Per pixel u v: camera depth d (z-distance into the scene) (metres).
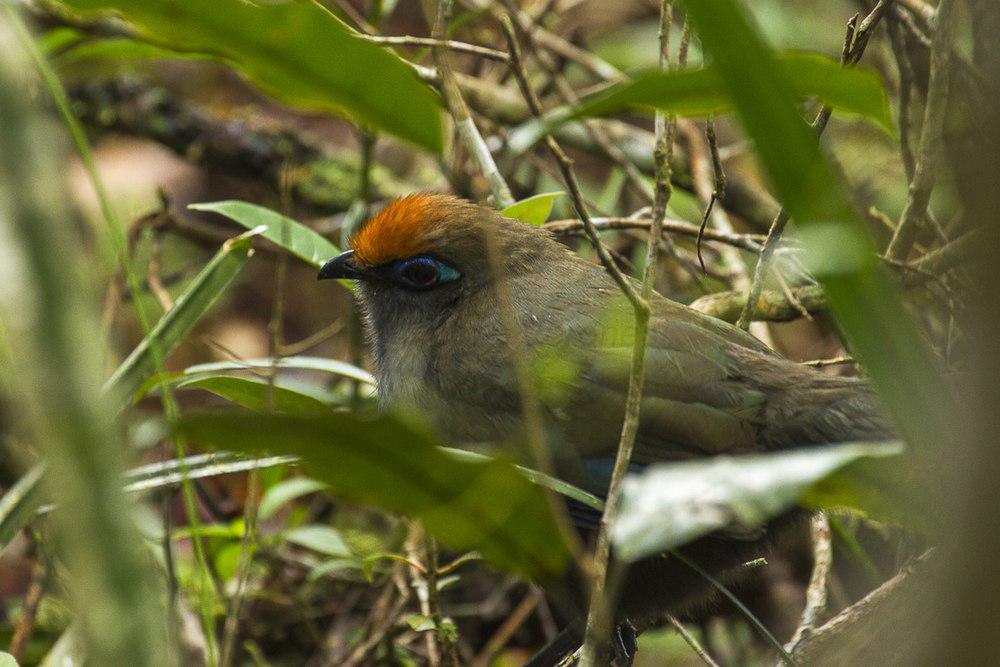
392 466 4.38
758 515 3.75
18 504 6.72
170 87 17.03
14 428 9.95
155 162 16.09
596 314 8.09
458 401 8.21
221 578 10.14
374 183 14.42
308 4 5.39
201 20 5.65
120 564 3.17
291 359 8.80
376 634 9.70
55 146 3.40
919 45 9.83
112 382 7.39
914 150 10.73
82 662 7.60
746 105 3.79
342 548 9.62
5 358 6.07
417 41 7.69
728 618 11.26
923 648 3.08
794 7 14.46
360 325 10.84
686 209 13.25
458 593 11.77
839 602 10.27
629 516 3.75
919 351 3.94
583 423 7.77
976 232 2.94
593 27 15.64
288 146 14.57
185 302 7.76
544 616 10.83
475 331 8.28
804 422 7.62
